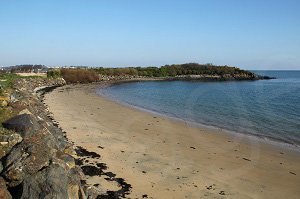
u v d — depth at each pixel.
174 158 15.75
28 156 9.34
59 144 14.00
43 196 8.24
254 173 14.27
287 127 25.42
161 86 75.38
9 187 8.81
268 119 29.09
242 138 21.03
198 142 19.31
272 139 21.16
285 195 12.09
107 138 18.92
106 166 13.84
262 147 18.84
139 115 28.84
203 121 27.30
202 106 37.78
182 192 11.78
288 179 13.70
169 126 23.98
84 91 53.09
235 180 13.31
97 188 11.29
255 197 11.79
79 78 78.56
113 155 15.59
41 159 9.33
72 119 24.44
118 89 63.16
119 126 22.89
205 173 13.90
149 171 13.68
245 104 40.62
